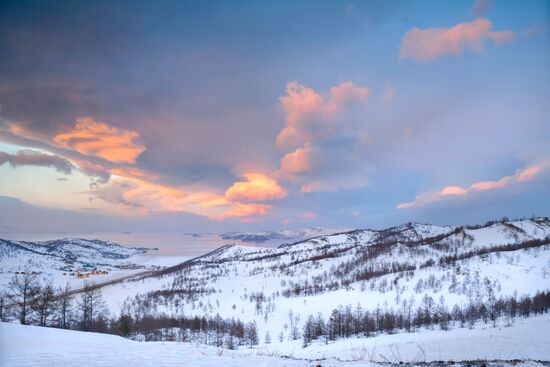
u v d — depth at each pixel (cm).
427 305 14712
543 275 19462
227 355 1614
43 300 5000
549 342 3241
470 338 3919
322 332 11488
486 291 17575
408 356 2616
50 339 2000
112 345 1859
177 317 17625
